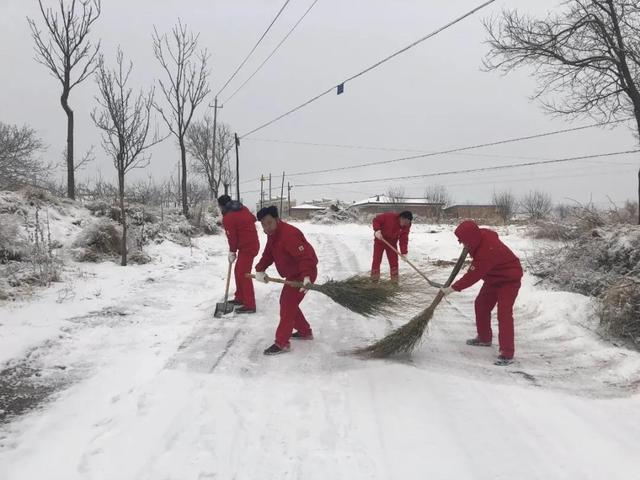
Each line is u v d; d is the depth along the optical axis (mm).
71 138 14312
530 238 12430
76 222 11391
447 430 3723
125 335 5938
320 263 11680
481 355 5418
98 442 3568
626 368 4840
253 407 4105
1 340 5371
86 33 14023
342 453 3430
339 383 4602
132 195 16359
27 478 3178
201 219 17062
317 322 6699
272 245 5402
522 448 3475
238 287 7297
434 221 28422
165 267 10430
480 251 5070
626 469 3207
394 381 4625
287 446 3523
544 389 4473
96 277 8836
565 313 6414
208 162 39281
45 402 4227
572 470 3213
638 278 6074
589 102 13953
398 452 3438
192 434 3664
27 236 9609
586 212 9734
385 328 6414
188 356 5270
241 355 5332
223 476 3182
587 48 13734
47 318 6301
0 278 7629
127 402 4199
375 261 8578
